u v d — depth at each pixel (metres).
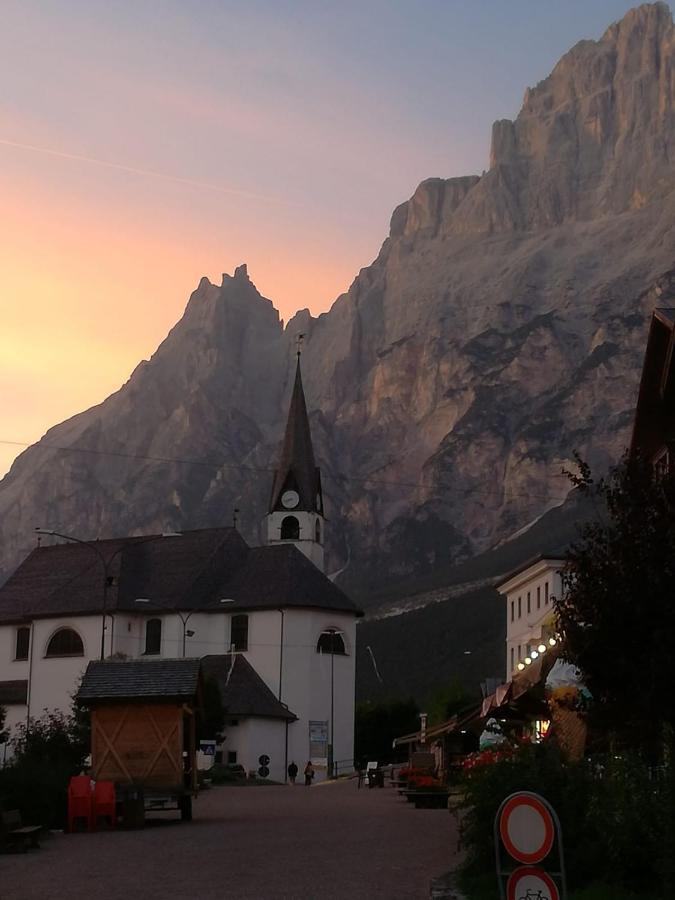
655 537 18.97
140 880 21.88
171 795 39.34
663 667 18.06
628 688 18.78
